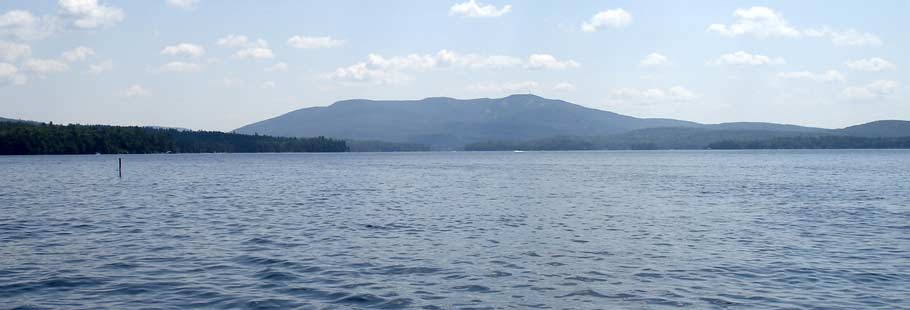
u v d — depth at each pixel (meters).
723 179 98.00
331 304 22.47
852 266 28.52
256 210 51.47
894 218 45.56
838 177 100.19
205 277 26.30
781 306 22.33
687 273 27.28
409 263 29.25
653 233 38.78
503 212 50.53
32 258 30.19
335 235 37.59
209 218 45.84
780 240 35.81
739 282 25.64
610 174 118.56
